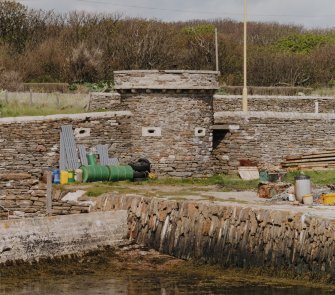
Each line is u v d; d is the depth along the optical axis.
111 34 76.06
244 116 45.41
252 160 45.31
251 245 29.89
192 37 80.88
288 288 27.64
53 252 33.03
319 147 46.91
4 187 39.81
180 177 43.72
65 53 71.25
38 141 41.44
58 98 52.50
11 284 29.88
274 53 82.38
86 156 42.34
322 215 28.48
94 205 37.31
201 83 43.84
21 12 79.44
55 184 40.00
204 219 32.03
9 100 51.78
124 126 43.75
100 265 32.50
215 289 28.41
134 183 40.97
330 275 27.11
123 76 43.78
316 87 73.00
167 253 33.44
